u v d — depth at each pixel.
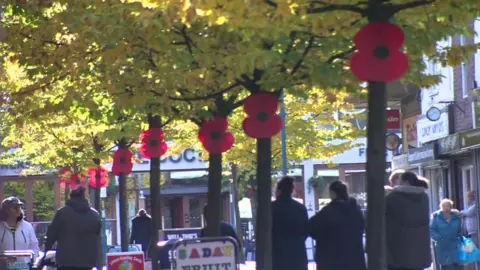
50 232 16.61
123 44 13.76
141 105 15.05
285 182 14.67
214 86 15.12
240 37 13.50
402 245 14.29
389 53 10.39
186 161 50.94
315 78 13.11
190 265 12.62
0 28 14.89
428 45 12.55
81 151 30.53
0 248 17.14
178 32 13.78
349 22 11.66
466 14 11.65
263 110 13.98
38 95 18.09
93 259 16.80
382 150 10.38
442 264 20.78
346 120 34.62
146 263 20.70
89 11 14.40
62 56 15.20
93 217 16.78
